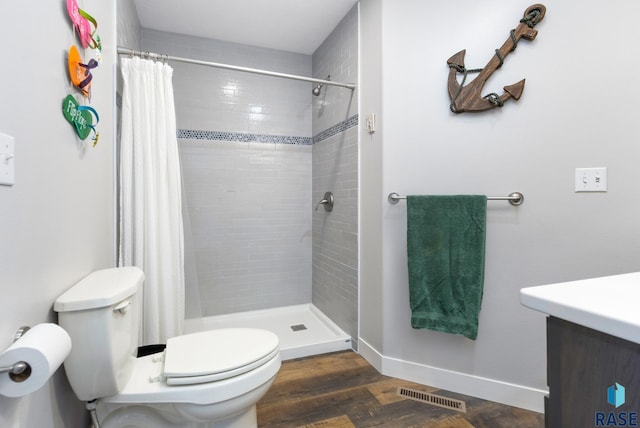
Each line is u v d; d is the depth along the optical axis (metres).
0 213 0.63
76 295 0.90
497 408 1.50
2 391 0.59
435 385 1.68
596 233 1.31
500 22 1.48
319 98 2.64
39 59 0.79
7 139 0.65
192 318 1.95
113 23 1.54
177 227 1.72
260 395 1.12
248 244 2.67
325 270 2.56
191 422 1.10
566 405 0.60
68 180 0.98
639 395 0.50
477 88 1.51
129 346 1.03
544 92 1.39
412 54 1.69
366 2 1.91
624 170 1.25
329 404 1.54
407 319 1.75
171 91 1.72
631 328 0.49
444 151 1.62
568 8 1.32
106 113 1.42
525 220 1.45
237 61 2.57
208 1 2.01
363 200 1.98
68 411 0.98
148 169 1.63
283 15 2.17
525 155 1.44
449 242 1.57
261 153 2.67
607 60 1.26
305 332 2.34
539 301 0.64
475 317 1.49
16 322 0.69
